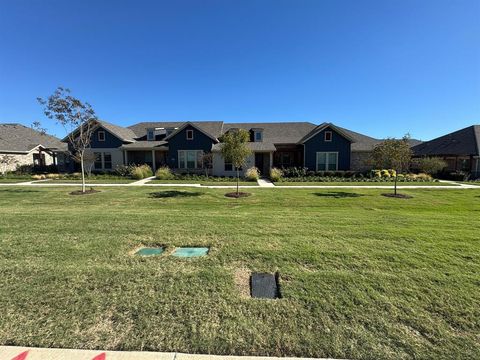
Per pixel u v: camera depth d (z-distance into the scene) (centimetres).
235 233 577
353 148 2562
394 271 396
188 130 2459
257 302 320
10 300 319
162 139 2762
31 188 1534
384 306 313
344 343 258
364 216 780
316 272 393
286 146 2678
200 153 2466
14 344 252
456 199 1234
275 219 716
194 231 590
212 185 1720
